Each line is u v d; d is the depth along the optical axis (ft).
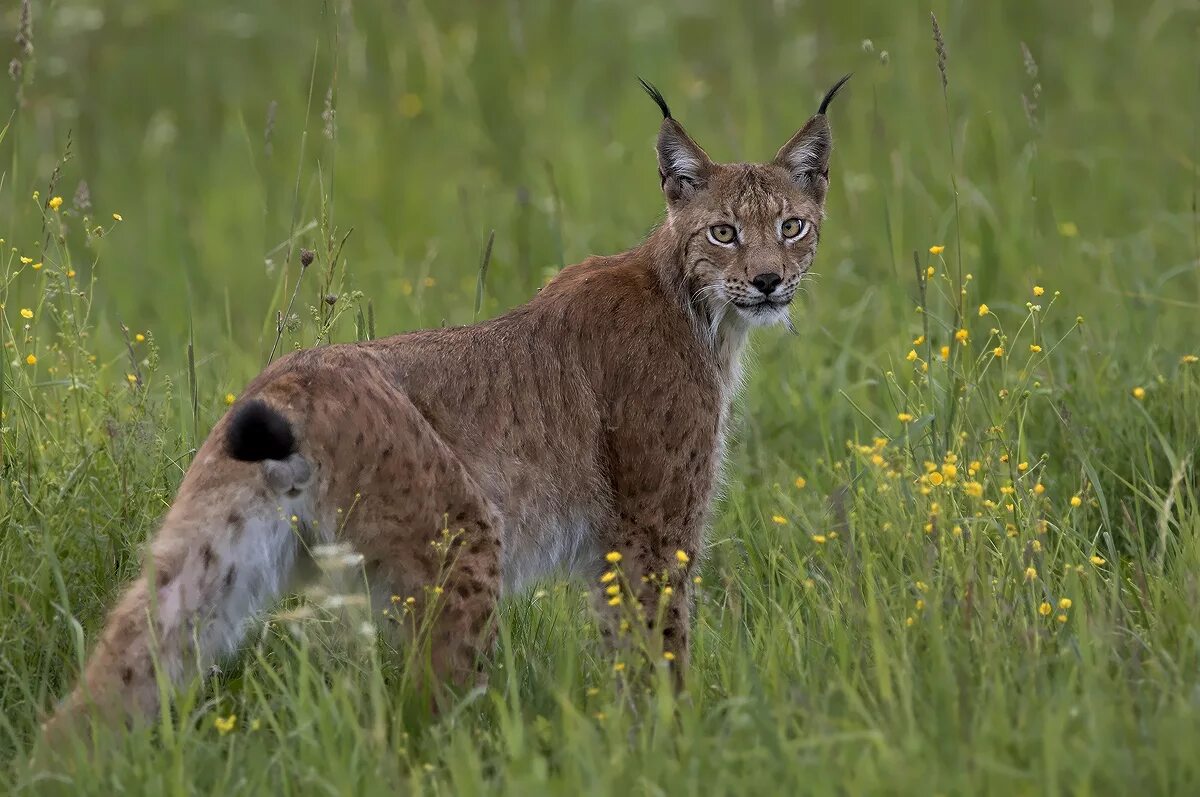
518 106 67.62
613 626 31.37
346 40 64.90
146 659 25.58
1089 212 56.59
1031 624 28.89
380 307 48.44
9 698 27.99
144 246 57.26
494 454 29.60
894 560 32.04
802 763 23.24
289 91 65.10
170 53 73.61
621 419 31.73
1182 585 30.12
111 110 70.08
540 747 25.82
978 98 63.82
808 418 41.96
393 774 23.85
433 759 25.18
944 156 58.18
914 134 59.11
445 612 27.55
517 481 29.91
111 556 30.73
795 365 44.70
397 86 66.80
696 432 32.45
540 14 74.43
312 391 26.89
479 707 27.25
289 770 24.72
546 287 33.04
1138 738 24.04
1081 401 39.55
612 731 24.47
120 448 32.07
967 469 34.19
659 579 31.68
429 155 63.93
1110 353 41.70
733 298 33.40
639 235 52.80
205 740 26.40
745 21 76.69
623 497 31.83
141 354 47.16
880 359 44.62
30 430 33.65
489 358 30.30
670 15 76.48
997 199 55.36
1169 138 61.16
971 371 36.70
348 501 26.86
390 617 27.76
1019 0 75.72
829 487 38.14
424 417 28.76
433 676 27.02
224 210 58.29
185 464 34.27
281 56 72.84
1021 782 22.70
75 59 71.41
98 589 30.25
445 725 26.05
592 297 32.24
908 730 24.08
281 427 26.05
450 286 52.34
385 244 55.26
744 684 26.48
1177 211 56.49
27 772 24.18
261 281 53.72
